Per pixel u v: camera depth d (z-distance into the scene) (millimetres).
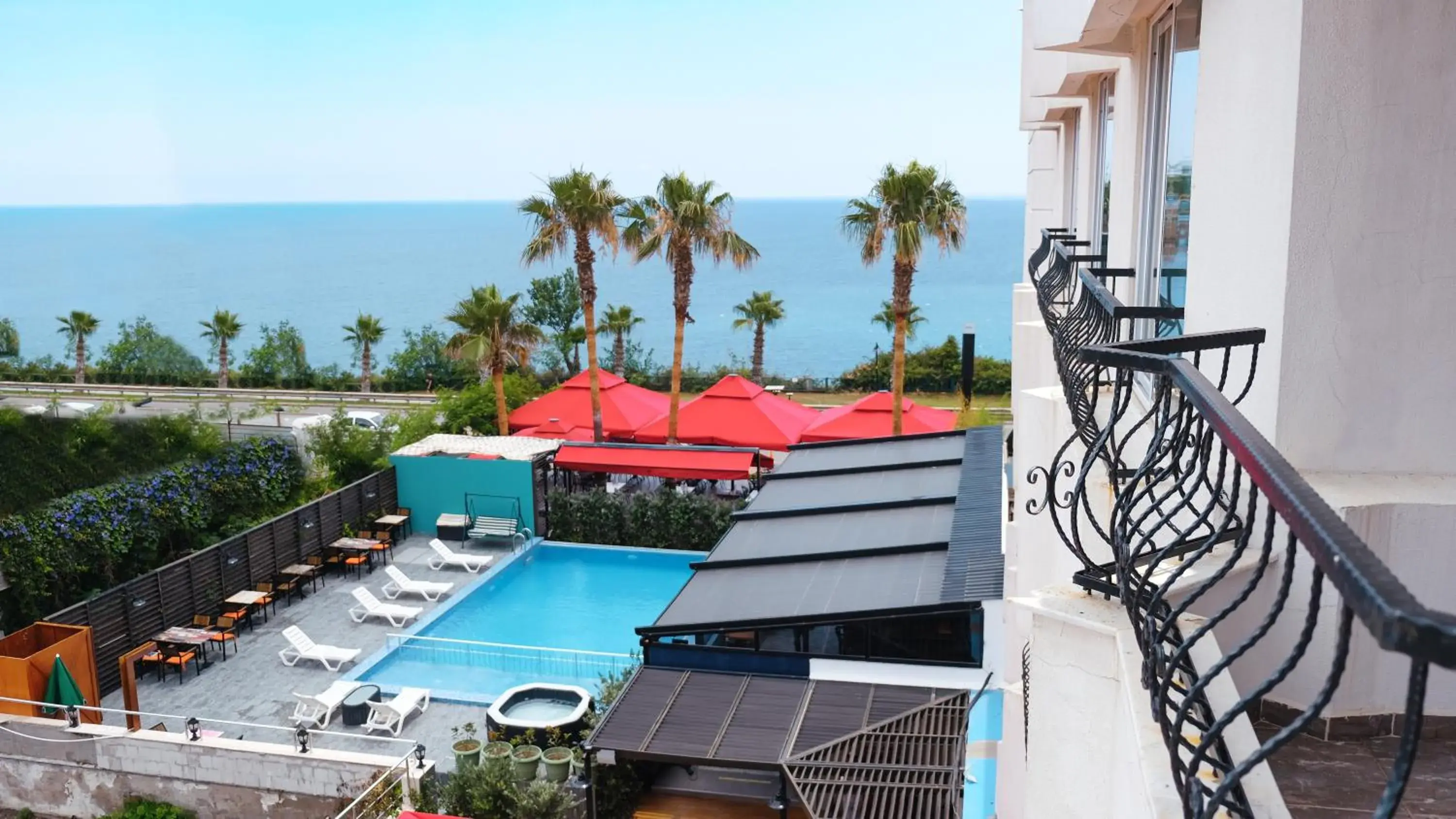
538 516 25391
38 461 21422
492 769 12633
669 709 12250
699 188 29562
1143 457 4254
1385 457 3053
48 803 13945
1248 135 3344
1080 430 3818
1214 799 1474
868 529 15727
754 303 49375
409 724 16234
